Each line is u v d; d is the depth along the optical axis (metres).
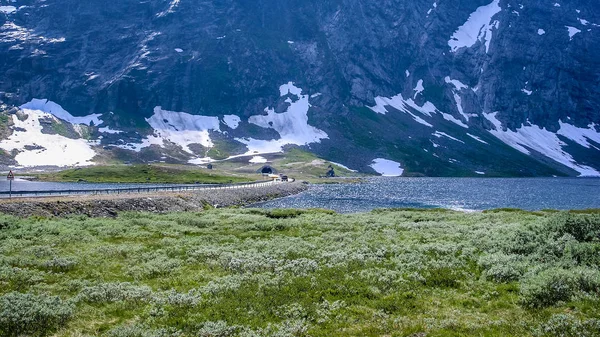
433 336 13.90
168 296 17.50
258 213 57.25
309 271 21.53
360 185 179.12
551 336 13.50
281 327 14.66
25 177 161.62
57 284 18.95
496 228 32.31
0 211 42.88
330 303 17.11
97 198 58.88
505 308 16.27
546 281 17.06
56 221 38.16
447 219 46.94
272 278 20.34
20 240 27.67
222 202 86.12
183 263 23.61
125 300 17.23
